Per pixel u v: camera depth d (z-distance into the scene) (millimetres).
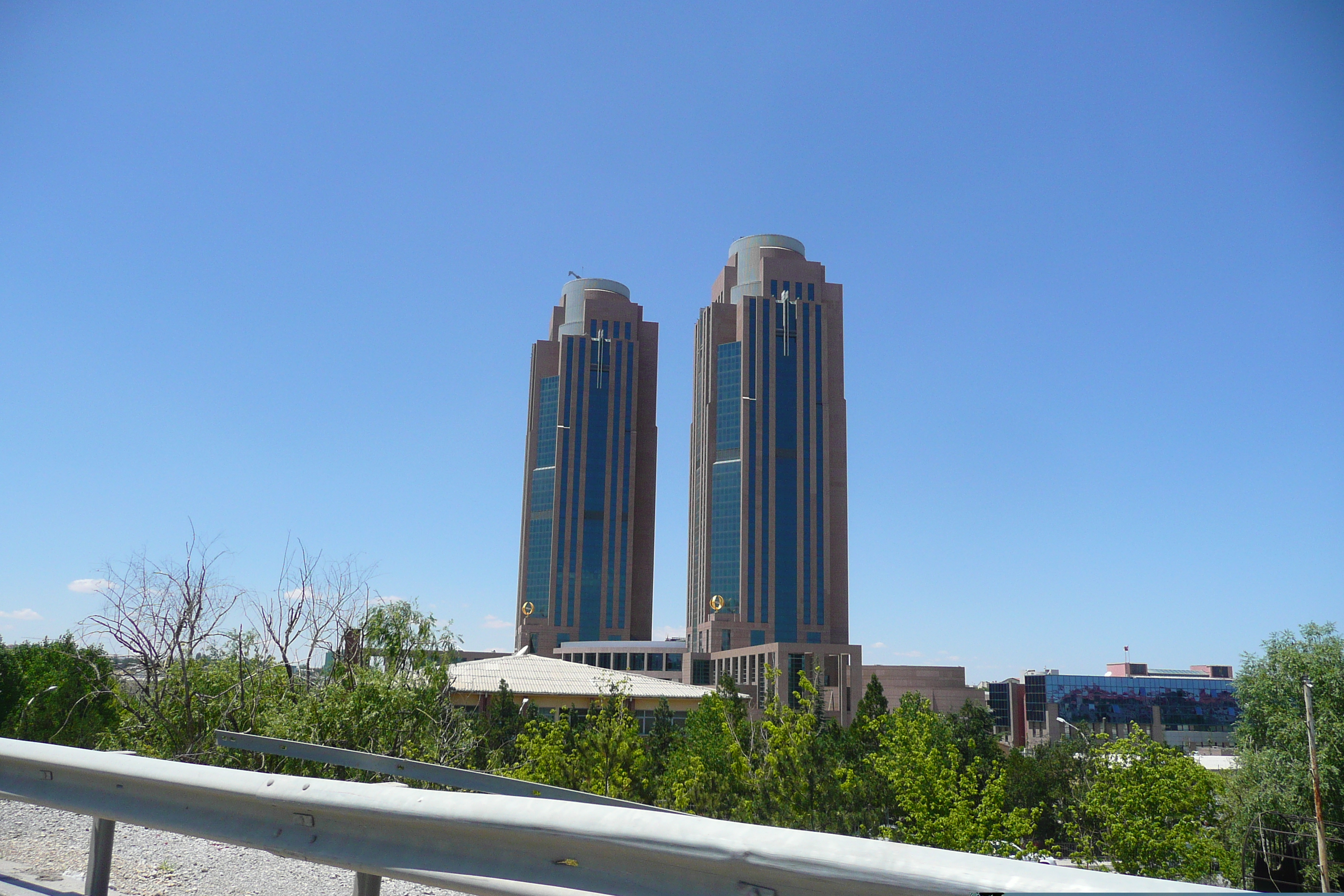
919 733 37938
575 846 2865
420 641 17297
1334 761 37906
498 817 3027
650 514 199625
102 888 4457
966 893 2113
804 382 176625
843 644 166375
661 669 160125
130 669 15602
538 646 185000
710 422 181250
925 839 30547
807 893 2391
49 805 4621
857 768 35469
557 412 198625
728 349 182875
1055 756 51781
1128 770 32969
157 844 5914
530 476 199250
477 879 3059
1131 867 32406
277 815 3766
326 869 5387
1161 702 142750
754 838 2486
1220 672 171250
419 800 3289
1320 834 33375
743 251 194125
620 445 197250
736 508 172125
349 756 5918
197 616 15359
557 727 28625
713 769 30047
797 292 183250
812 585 166125
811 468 172125
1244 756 42125
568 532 190625
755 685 132875
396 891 4836
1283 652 41281
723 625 162875
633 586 194375
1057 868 2064
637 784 28375
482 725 21297
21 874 5152
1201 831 33438
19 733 25016
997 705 152625
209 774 4012
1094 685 143500
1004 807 47375
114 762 4367
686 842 2596
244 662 15828
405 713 16047
